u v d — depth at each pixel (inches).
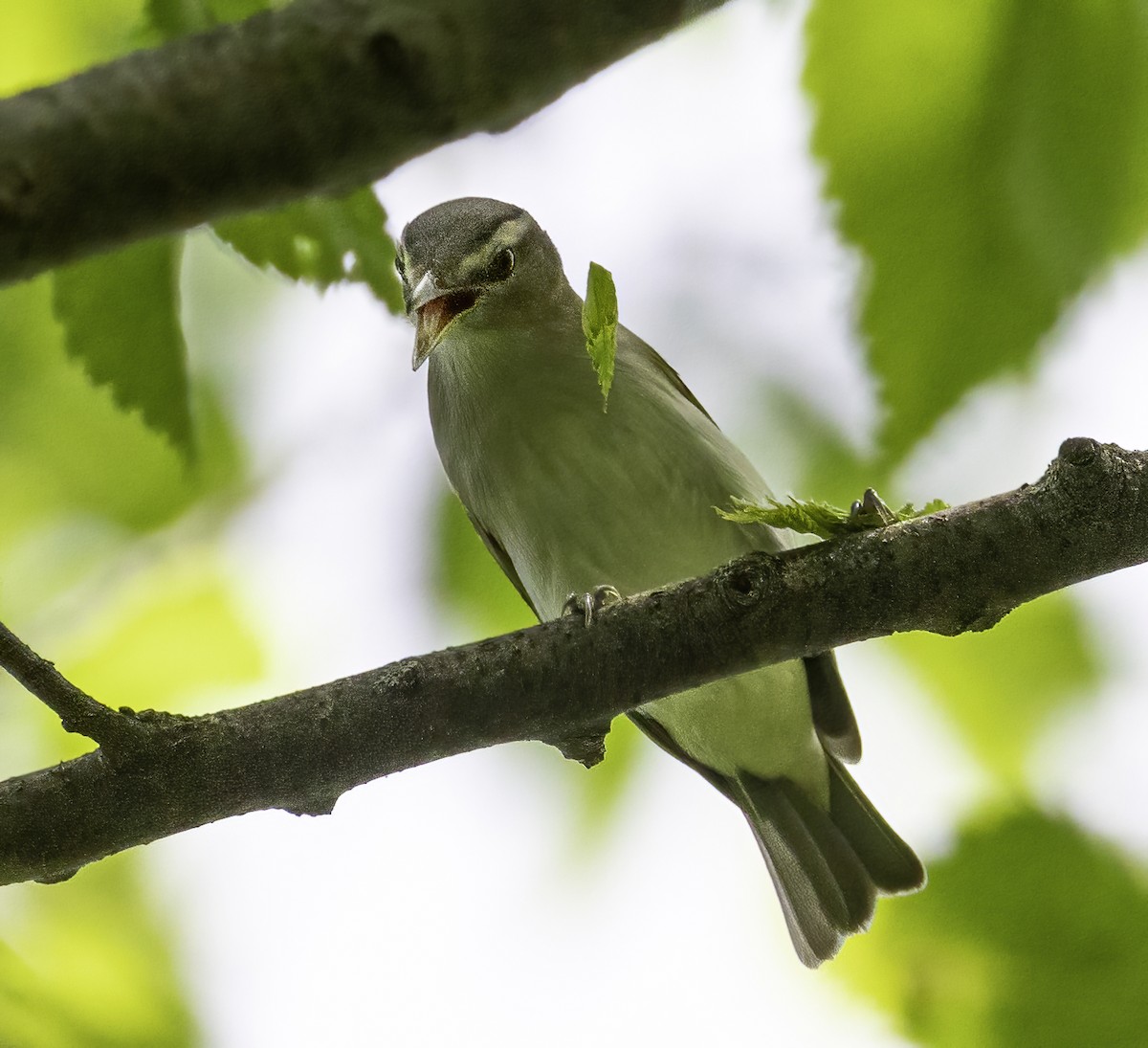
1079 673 315.3
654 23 129.8
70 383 319.0
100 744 243.0
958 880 304.0
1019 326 223.9
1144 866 293.7
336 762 252.8
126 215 128.2
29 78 239.3
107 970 323.3
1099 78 218.7
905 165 224.1
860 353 227.9
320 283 237.0
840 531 263.6
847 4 224.1
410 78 126.3
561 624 265.6
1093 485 247.9
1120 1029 286.5
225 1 221.0
